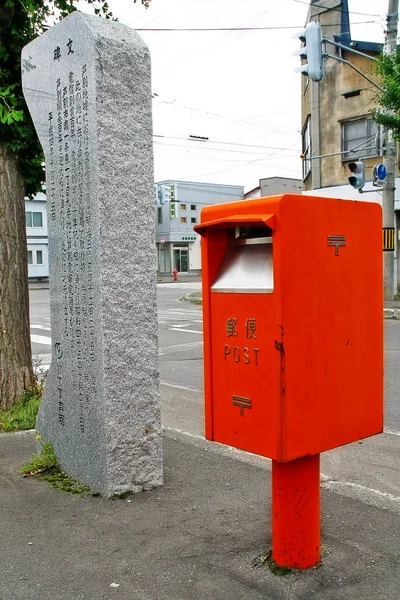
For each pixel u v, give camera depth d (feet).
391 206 52.39
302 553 9.46
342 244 9.01
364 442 17.90
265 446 8.63
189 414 21.34
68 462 14.03
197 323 50.29
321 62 38.99
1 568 10.06
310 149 70.64
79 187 12.91
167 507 12.27
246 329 8.79
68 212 13.37
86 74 12.43
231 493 12.97
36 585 9.52
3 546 10.82
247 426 8.89
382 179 51.01
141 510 12.14
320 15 65.57
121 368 12.76
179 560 10.06
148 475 13.24
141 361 13.08
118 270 12.65
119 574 9.73
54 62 13.53
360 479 14.70
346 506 12.26
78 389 13.42
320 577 9.27
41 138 14.26
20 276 19.93
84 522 11.67
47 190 14.12
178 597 9.00
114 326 12.63
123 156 12.68
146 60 13.01
